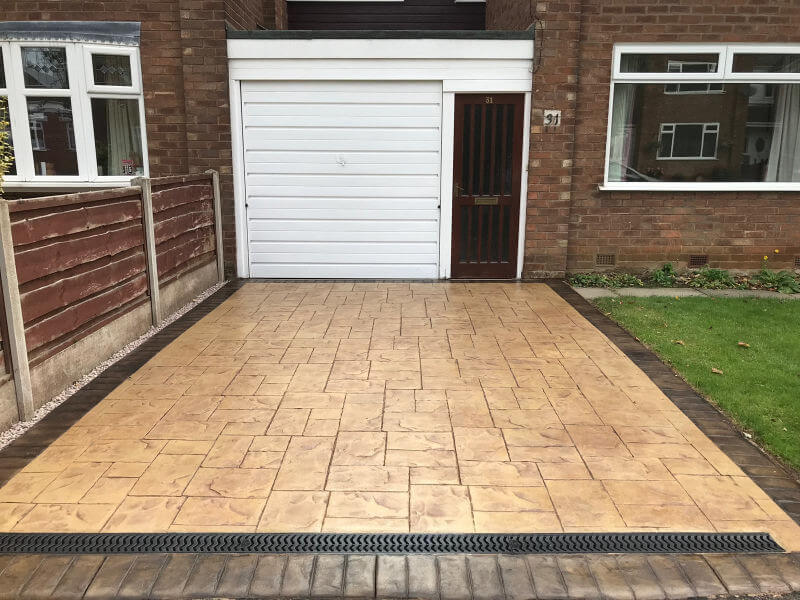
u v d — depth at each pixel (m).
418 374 4.88
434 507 3.12
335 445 3.73
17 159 8.01
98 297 5.05
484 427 3.98
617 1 7.62
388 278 8.33
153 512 3.07
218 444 3.74
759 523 3.01
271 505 3.13
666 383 4.73
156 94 7.96
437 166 8.05
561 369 5.00
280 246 8.29
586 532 2.94
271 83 7.84
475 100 7.88
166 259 6.45
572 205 8.19
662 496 3.22
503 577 2.67
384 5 10.45
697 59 7.89
